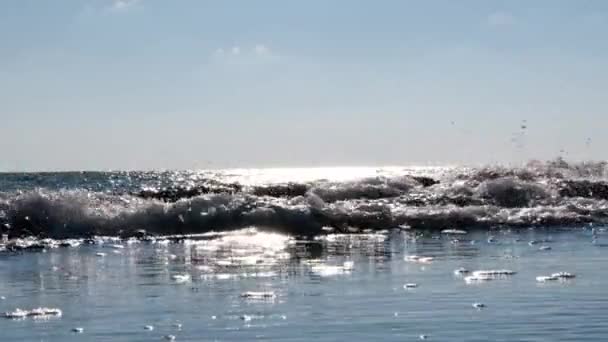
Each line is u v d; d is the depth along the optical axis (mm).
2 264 17250
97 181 65000
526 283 13930
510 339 9992
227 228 23359
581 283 13844
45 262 17562
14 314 11906
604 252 18047
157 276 15438
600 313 11375
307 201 25125
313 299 12789
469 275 15016
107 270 16297
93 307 12430
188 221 23281
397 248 19453
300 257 17953
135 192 31016
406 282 14289
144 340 10273
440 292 13211
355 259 17516
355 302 12461
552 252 18141
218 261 17453
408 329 10602
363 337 10227
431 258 17453
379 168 115938
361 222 24234
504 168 32719
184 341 10180
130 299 13070
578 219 24953
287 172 100625
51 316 11781
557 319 11023
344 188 29516
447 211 25000
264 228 23344
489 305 12047
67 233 22188
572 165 33781
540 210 25797
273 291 13586
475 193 28203
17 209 22469
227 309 12125
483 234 22406
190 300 12891
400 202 27312
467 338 10078
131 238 21953
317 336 10312
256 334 10477
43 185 56188
